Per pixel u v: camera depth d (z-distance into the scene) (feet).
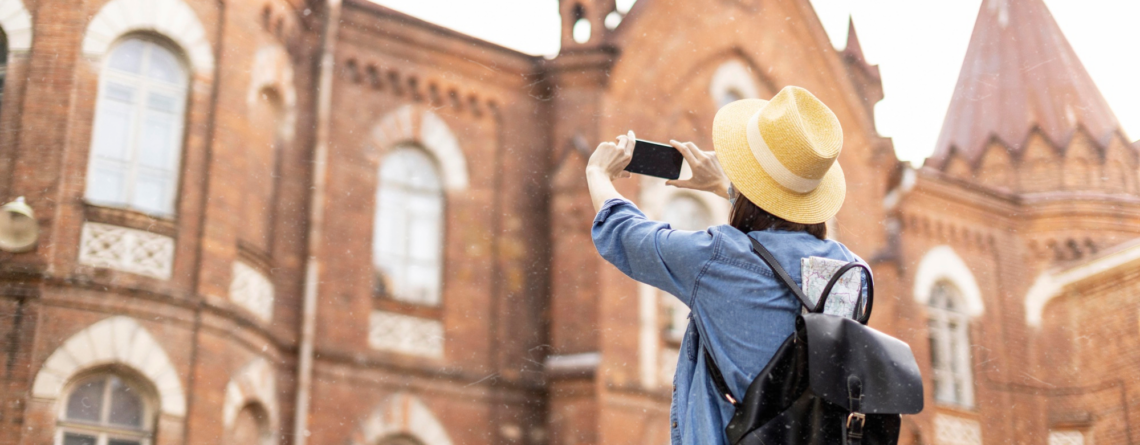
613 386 58.23
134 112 48.83
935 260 73.41
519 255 61.52
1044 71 85.10
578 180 61.82
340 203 57.21
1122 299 73.46
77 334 44.16
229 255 49.37
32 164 45.55
